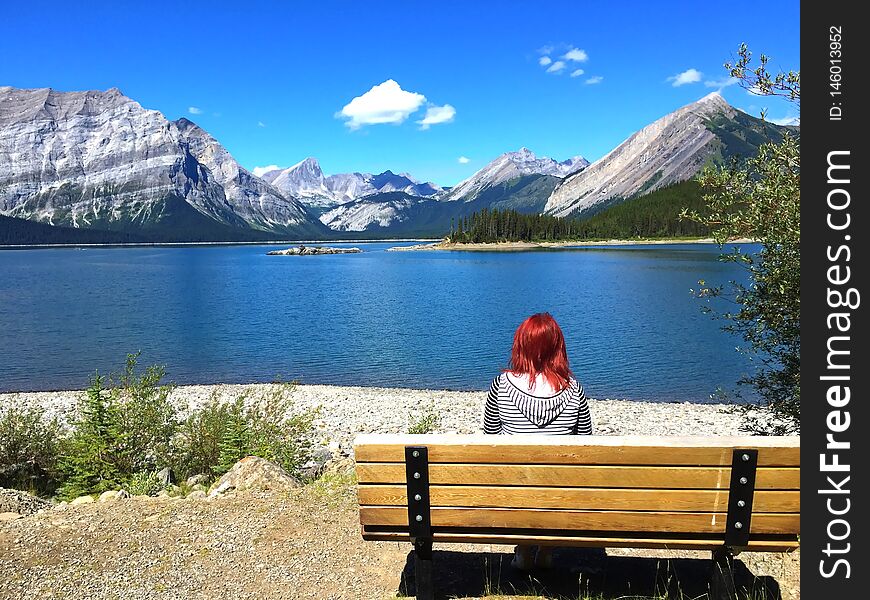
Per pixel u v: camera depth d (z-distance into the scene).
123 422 9.55
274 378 28.42
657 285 72.00
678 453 3.58
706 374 27.31
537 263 125.94
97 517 5.95
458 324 45.31
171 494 7.57
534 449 3.66
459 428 18.05
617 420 19.08
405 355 33.75
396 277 97.81
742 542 3.68
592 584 4.60
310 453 10.94
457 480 3.76
